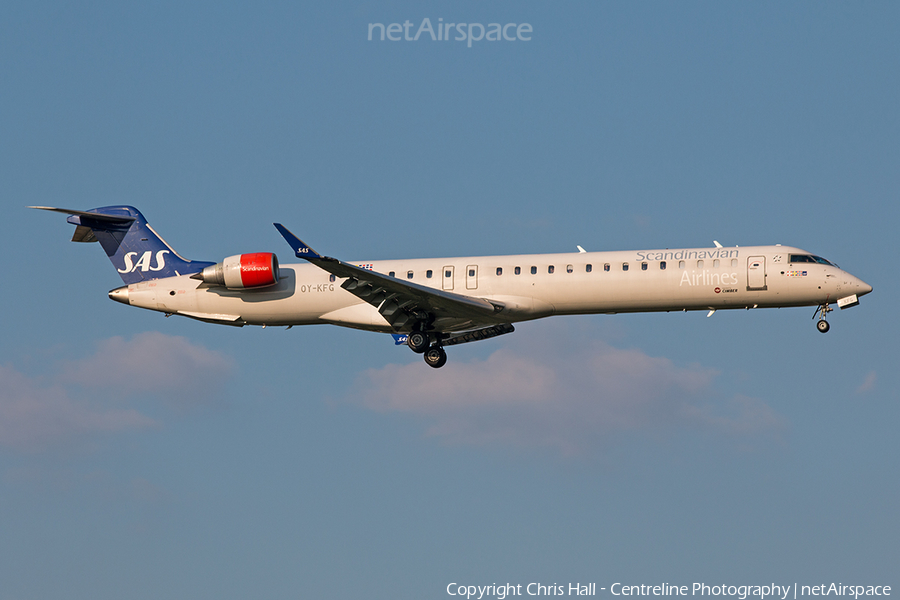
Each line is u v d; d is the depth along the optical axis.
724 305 130.25
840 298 127.75
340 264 119.12
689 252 130.75
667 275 129.38
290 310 138.38
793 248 130.75
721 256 129.75
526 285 131.38
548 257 132.88
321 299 137.25
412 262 136.25
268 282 135.75
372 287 126.94
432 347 137.12
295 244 118.19
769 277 127.94
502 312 131.12
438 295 125.88
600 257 131.62
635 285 129.50
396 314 132.38
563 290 130.75
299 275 138.62
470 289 132.75
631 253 131.75
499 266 133.12
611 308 131.38
